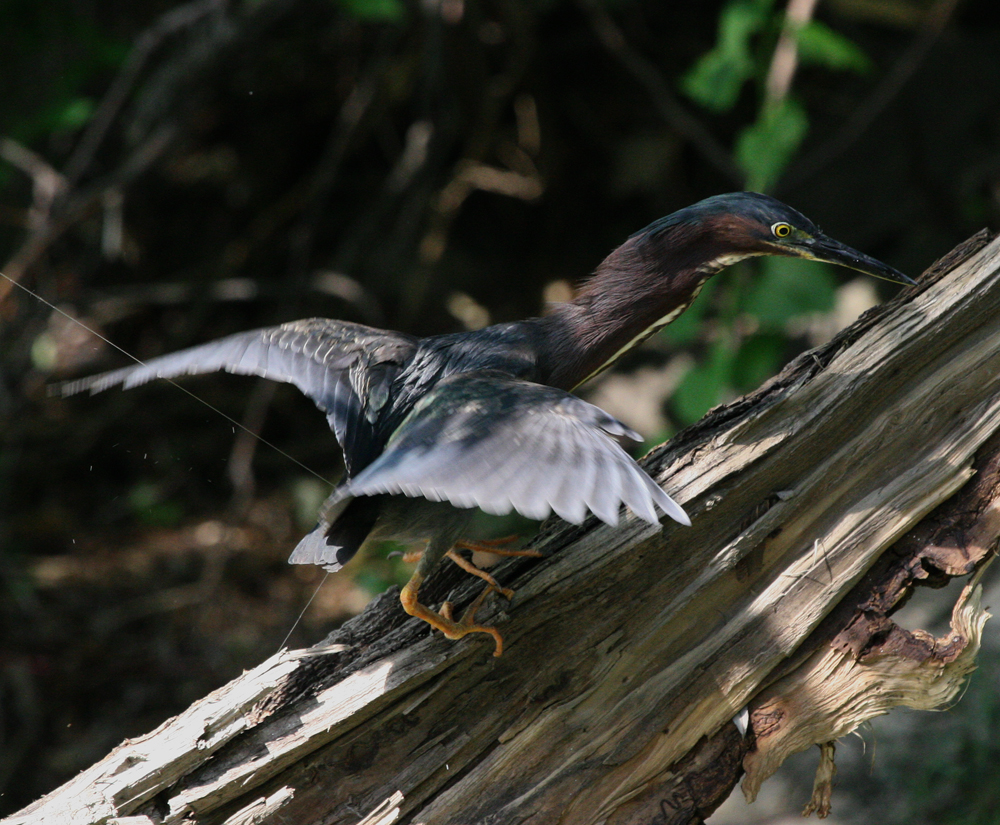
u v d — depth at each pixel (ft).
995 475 18.02
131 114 47.47
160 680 39.52
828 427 17.75
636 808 17.58
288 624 42.04
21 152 40.81
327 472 50.19
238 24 41.06
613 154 53.93
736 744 17.78
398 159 54.24
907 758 29.76
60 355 52.65
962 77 49.39
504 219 55.31
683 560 17.61
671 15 53.47
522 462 14.65
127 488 49.47
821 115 51.08
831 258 19.29
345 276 48.49
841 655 17.70
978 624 17.78
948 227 49.11
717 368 37.04
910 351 17.89
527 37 46.62
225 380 54.03
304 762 17.13
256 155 56.39
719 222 19.75
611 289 20.22
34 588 43.68
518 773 17.37
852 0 45.91
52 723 38.19
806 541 17.85
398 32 46.29
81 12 45.27
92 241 46.44
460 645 17.17
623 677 17.52
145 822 16.52
